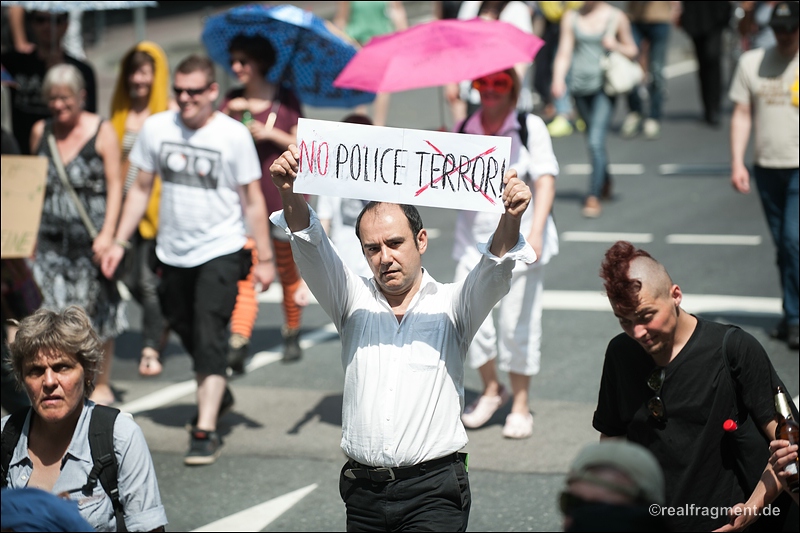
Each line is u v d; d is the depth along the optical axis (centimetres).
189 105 1446
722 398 805
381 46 1462
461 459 888
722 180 3027
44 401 798
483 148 837
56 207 1569
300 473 1398
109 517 820
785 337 1747
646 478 515
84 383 822
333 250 888
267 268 1535
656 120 3666
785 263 1712
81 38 4431
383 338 876
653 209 2752
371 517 877
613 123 3959
